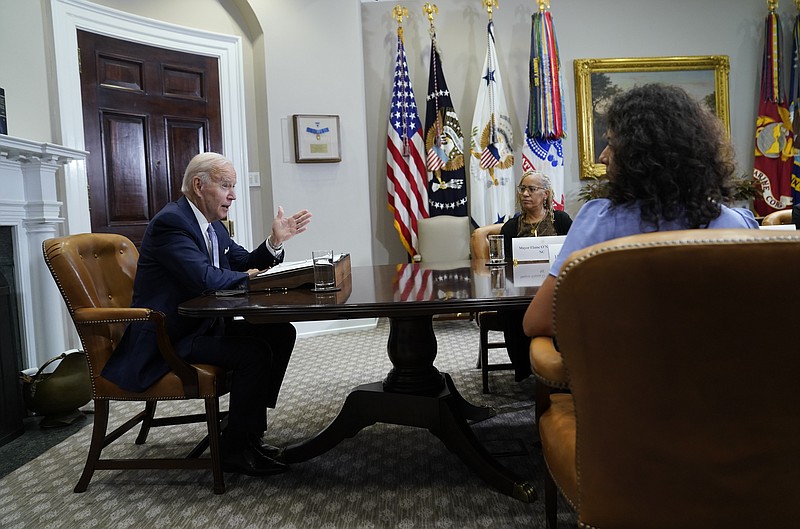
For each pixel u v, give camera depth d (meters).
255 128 5.07
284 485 2.07
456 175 5.55
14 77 3.46
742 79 5.83
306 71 5.08
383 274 2.56
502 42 5.76
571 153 5.81
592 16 5.77
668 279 0.87
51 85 3.84
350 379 3.56
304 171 5.10
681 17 5.80
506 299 1.65
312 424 2.74
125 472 2.27
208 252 2.34
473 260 3.26
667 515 0.98
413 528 1.73
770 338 0.87
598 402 0.97
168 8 4.61
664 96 1.20
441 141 5.50
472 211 5.61
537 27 5.45
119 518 1.87
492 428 2.56
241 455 2.12
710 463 0.95
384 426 2.67
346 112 5.21
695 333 0.89
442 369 3.71
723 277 0.85
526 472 2.10
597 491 1.01
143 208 4.43
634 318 0.90
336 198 5.20
